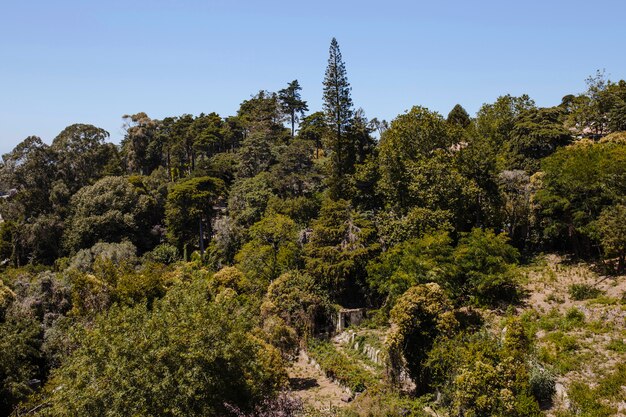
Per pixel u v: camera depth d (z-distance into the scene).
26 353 28.58
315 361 33.91
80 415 17.58
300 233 45.03
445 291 30.08
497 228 41.31
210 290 37.69
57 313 37.19
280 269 41.75
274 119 92.06
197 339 19.62
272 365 27.98
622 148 35.00
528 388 21.16
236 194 56.75
